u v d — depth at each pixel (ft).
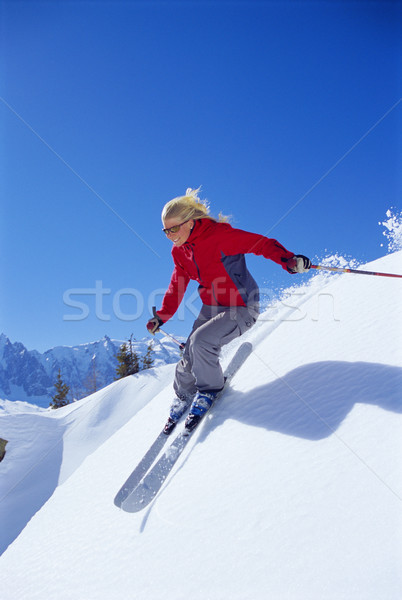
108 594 6.25
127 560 6.76
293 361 10.23
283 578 4.99
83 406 68.54
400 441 6.16
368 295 12.59
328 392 8.22
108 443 13.07
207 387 9.64
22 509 39.24
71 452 51.57
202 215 9.57
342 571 4.73
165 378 72.23
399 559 4.56
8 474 46.32
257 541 5.71
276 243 9.32
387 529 4.97
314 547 5.19
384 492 5.45
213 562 5.75
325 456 6.57
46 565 7.96
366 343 9.50
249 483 6.86
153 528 7.16
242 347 11.61
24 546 9.29
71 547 8.12
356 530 5.14
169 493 7.82
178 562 6.10
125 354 119.44
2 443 50.72
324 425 7.32
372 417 6.91
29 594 7.34
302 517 5.69
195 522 6.68
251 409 8.94
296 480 6.38
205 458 8.17
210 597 5.24
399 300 11.20
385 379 7.77
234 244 9.36
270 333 13.21
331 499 5.74
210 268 9.64
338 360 9.25
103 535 7.90
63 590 6.92
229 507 6.59
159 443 9.82
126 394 69.21
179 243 9.66
